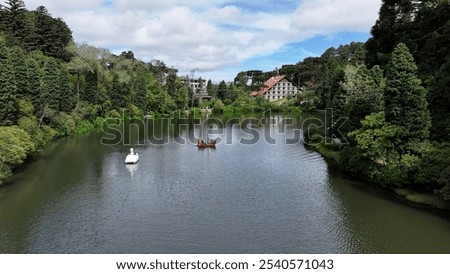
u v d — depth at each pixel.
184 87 162.62
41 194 38.94
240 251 26.62
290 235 29.25
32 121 56.31
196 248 27.05
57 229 30.23
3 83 48.41
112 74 121.19
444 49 49.53
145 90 128.25
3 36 90.06
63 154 59.50
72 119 81.44
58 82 78.06
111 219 32.50
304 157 58.56
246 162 55.22
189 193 39.97
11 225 30.88
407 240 27.81
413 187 36.69
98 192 40.00
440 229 29.53
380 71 49.03
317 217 32.81
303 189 40.97
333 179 44.59
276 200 37.50
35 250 26.45
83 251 26.45
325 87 121.12
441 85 39.91
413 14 62.59
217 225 31.33
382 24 63.38
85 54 111.50
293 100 167.38
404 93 36.16
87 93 98.44
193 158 58.22
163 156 59.62
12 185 42.00
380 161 41.28
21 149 42.28
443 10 54.94
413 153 36.72
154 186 42.50
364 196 37.84
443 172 30.41
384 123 38.03
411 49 55.09
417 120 36.00
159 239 28.62
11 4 102.94
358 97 46.81
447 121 37.69
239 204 36.41
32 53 96.69
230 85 185.50
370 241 27.89
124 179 45.22
